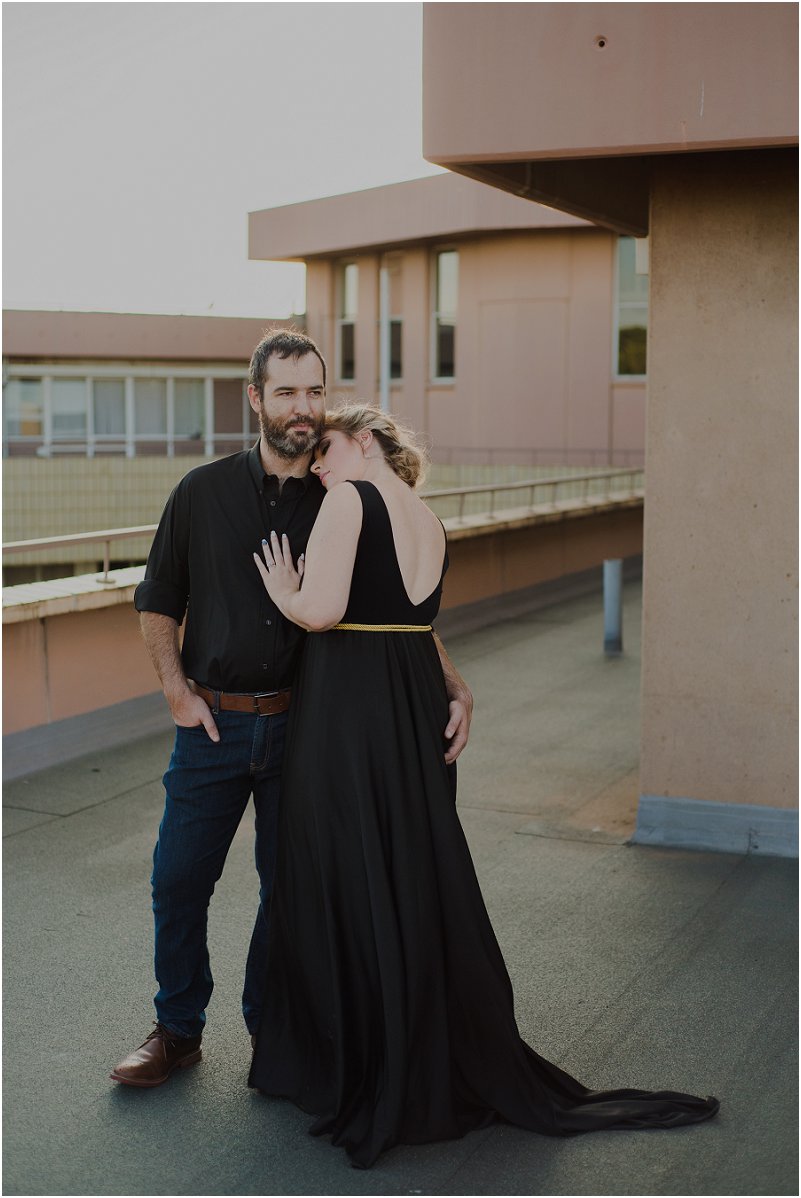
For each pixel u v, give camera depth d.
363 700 3.03
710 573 5.12
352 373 21.45
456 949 3.08
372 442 3.15
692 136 4.20
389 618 3.06
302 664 3.15
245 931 4.38
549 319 18.55
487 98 4.36
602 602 12.41
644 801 5.34
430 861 3.06
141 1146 3.00
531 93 4.32
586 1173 2.88
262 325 24.88
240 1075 3.37
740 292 4.93
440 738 3.13
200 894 3.32
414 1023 2.99
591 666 9.31
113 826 5.56
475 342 19.27
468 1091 3.12
